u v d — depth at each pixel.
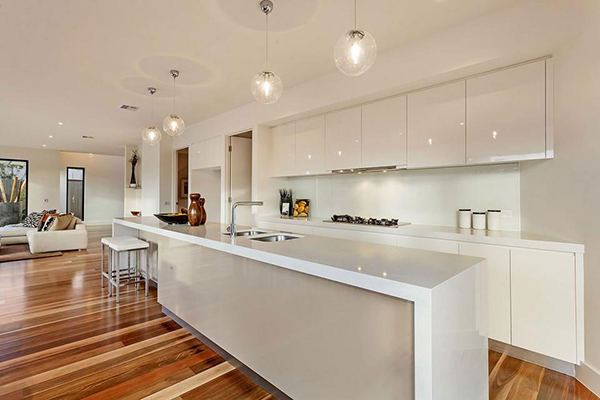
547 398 1.81
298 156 4.09
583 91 1.92
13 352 2.30
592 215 1.86
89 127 6.03
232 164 5.13
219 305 2.22
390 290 1.16
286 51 2.87
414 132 2.93
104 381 1.96
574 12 1.94
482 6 2.19
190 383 1.95
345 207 4.04
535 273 2.10
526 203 2.56
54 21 2.37
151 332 2.65
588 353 1.90
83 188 11.51
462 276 1.27
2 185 8.51
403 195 3.46
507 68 2.39
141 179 7.61
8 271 4.66
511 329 2.21
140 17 2.32
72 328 2.72
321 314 1.50
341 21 2.38
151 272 3.82
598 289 1.82
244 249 1.84
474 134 2.55
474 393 1.40
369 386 1.30
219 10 2.23
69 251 6.26
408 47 2.72
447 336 1.16
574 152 2.00
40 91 3.92
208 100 4.33
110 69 3.26
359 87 3.11
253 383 1.96
